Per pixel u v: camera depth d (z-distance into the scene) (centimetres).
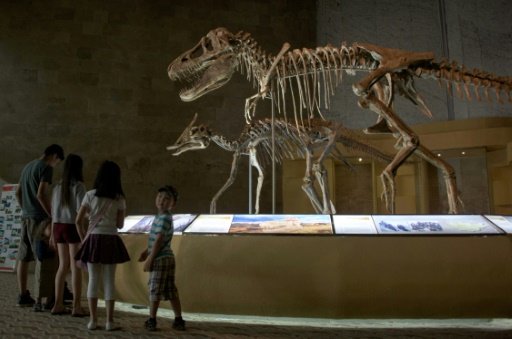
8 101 1097
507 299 398
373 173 1170
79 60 1152
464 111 1202
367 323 431
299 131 712
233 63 677
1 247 866
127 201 1136
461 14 1245
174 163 1188
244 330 386
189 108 1218
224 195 1211
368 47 597
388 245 407
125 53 1186
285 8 1325
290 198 1216
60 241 429
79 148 1125
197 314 461
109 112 1157
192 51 696
